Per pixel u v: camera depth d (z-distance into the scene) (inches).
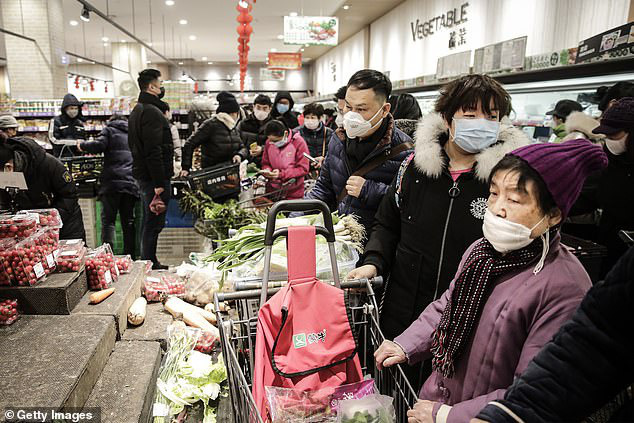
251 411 44.1
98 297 79.1
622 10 167.6
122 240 203.2
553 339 31.5
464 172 62.1
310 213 95.1
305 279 52.2
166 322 86.4
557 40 203.0
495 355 43.1
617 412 30.3
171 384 71.5
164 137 165.5
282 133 169.2
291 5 473.7
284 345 50.3
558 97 165.0
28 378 55.4
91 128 321.1
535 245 42.5
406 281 66.9
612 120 94.5
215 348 83.6
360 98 79.4
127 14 534.9
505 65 173.5
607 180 100.0
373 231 73.2
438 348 48.6
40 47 419.2
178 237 191.2
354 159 88.4
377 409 48.4
